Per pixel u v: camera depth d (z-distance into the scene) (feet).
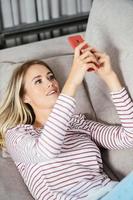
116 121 4.79
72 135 4.61
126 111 4.39
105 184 4.24
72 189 4.18
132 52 4.43
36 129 4.49
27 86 4.58
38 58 5.42
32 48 5.51
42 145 3.96
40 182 4.23
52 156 4.00
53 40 5.67
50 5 6.43
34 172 4.26
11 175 4.58
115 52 4.65
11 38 6.33
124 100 4.39
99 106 5.09
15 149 4.30
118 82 4.40
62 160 4.30
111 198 3.85
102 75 4.39
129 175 3.99
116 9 4.84
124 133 4.46
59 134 3.95
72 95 4.01
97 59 4.29
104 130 4.70
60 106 3.97
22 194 4.34
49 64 5.17
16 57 5.39
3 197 4.25
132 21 4.57
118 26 4.70
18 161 4.45
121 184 3.92
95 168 4.42
